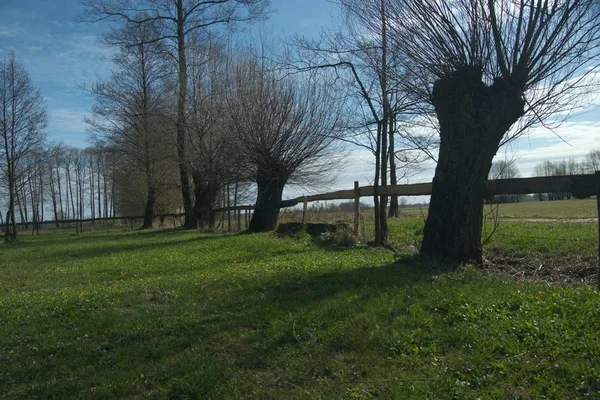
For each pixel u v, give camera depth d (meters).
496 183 8.18
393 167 17.88
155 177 35.06
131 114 32.50
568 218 16.28
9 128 32.12
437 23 8.41
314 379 4.37
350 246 12.35
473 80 8.35
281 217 22.94
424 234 8.96
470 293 5.85
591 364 3.90
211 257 12.53
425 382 4.01
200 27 27.25
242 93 20.38
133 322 6.40
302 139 20.16
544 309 4.98
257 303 6.68
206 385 4.39
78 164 81.62
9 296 9.46
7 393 4.65
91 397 4.40
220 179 24.09
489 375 3.97
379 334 4.93
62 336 6.11
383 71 10.23
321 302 6.27
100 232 38.56
